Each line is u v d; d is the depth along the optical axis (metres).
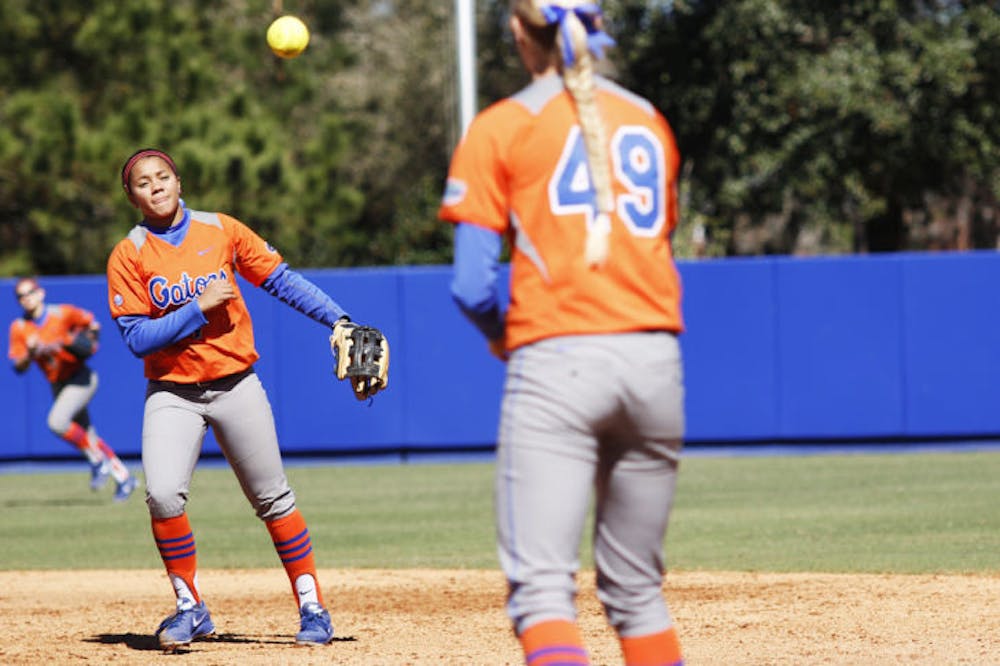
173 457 18.14
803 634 19.30
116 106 84.94
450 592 24.50
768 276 55.09
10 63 83.88
